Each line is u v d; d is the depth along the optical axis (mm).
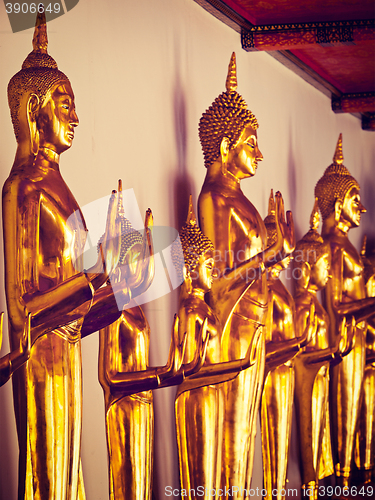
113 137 4668
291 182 7625
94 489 4230
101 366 4098
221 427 4812
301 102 8109
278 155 7336
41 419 3340
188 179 5559
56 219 3430
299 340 6062
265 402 6039
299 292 7023
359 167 9969
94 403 4305
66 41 4266
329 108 9031
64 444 3389
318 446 6855
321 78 8375
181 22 5625
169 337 5062
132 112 4895
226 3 6145
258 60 7031
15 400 3391
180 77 5551
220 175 5172
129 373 4055
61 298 3305
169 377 4109
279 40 6633
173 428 5125
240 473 5039
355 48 7500
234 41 6570
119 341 4105
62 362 3406
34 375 3357
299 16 6535
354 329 7121
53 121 3486
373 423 8391
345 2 6203
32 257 3342
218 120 5125
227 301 5062
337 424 7648
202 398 4656
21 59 3854
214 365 4680
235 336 5082
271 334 6121
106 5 4680
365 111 9070
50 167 3533
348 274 7582
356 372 7586
